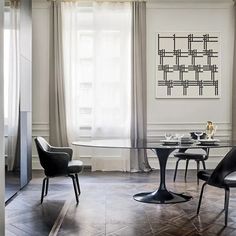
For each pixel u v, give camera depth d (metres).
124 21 5.64
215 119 5.75
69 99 5.60
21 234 2.71
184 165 5.71
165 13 5.72
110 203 3.61
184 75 5.73
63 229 2.82
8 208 3.41
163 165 3.75
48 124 5.68
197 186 4.40
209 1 5.71
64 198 3.80
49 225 2.92
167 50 5.73
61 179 4.80
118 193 4.04
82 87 5.68
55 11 5.54
